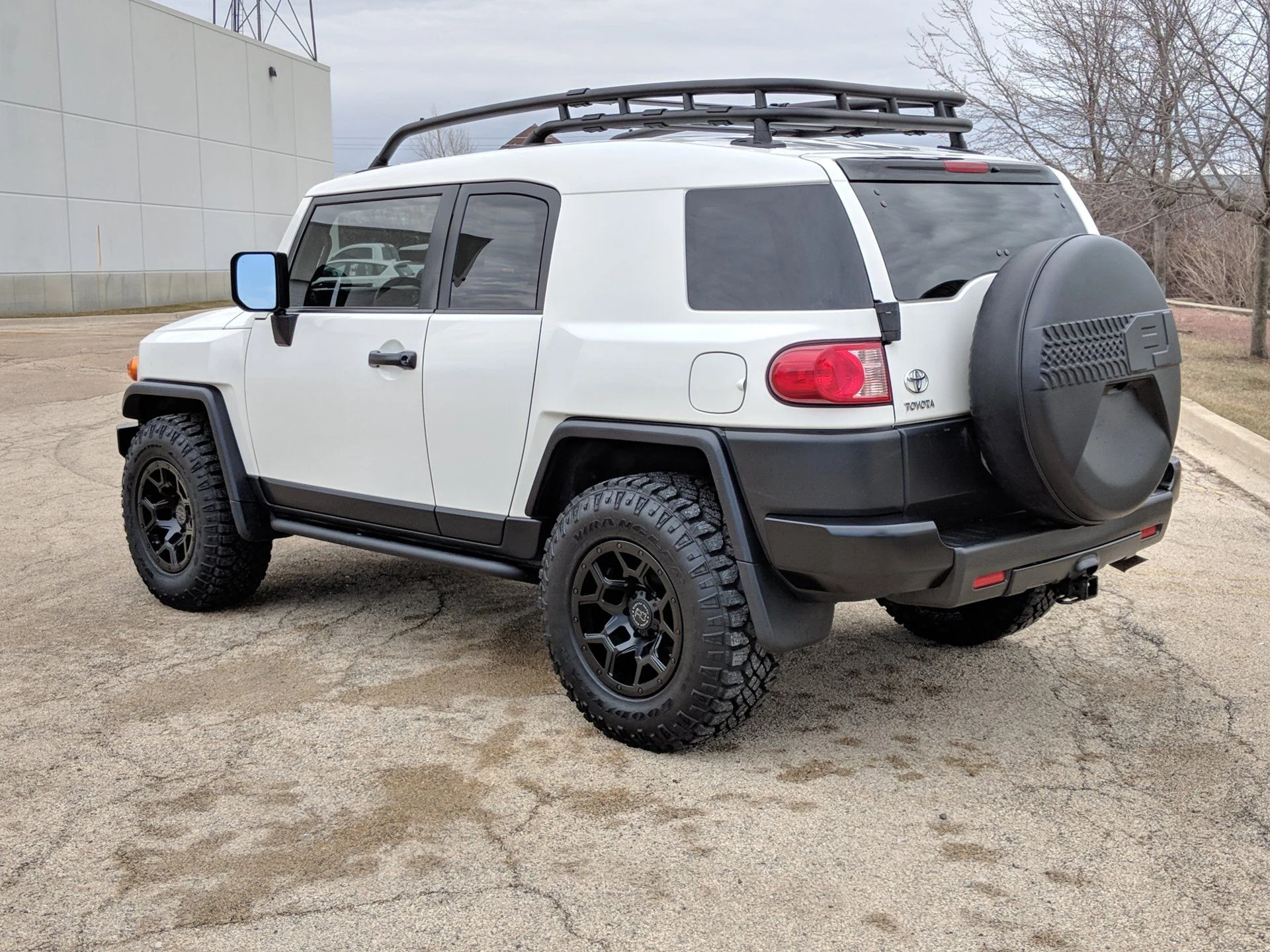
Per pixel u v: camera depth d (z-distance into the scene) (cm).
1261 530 659
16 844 306
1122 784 340
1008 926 265
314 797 331
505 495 397
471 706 401
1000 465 329
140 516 519
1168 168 1338
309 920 269
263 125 3516
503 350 389
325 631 486
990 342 326
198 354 498
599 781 342
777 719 389
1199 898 277
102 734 377
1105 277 336
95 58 2783
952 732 379
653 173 358
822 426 317
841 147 358
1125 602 527
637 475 360
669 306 348
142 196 2984
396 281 432
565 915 270
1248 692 413
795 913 271
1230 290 2302
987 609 446
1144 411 356
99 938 262
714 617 335
